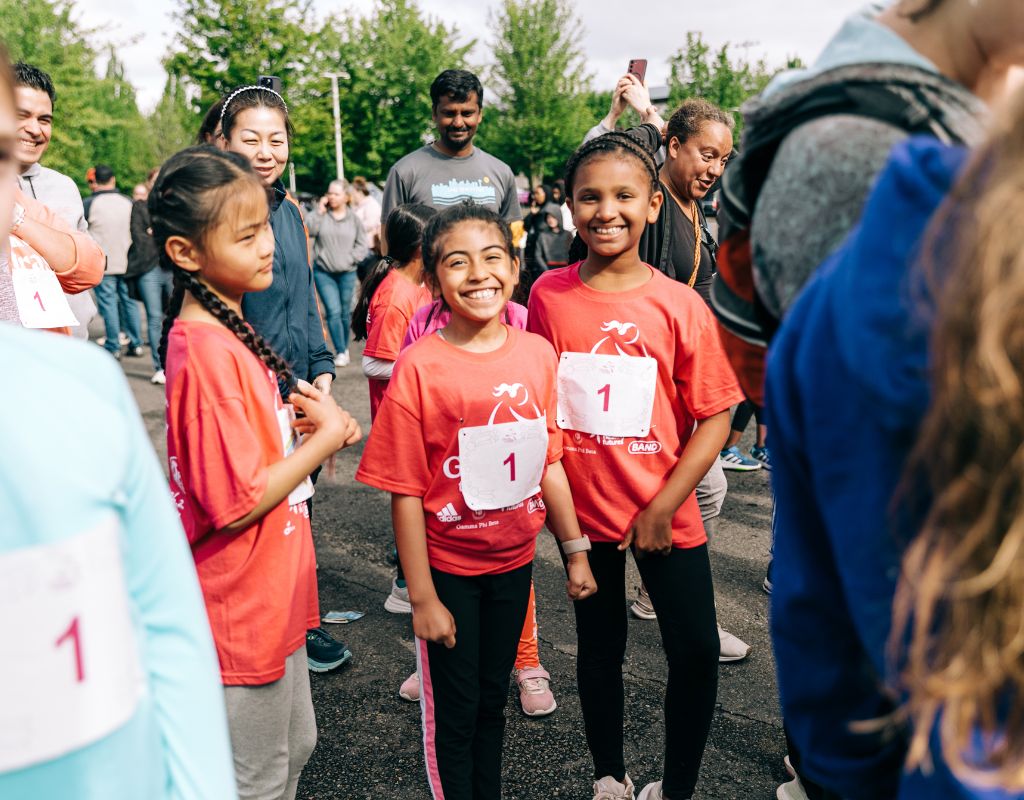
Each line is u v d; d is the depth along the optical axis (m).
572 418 2.18
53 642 0.69
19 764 0.69
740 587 3.64
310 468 1.75
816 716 0.88
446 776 2.09
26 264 2.30
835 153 0.91
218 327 1.70
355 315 3.24
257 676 1.73
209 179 1.66
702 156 2.97
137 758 0.76
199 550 1.73
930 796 0.68
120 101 42.59
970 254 0.59
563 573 3.84
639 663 3.09
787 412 0.79
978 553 0.60
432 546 2.10
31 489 0.67
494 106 31.30
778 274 0.98
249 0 21.92
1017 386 0.56
